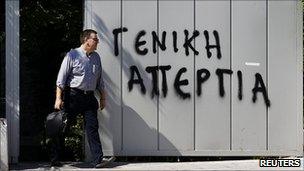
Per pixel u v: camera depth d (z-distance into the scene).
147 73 7.05
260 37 7.12
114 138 7.06
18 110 6.82
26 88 8.84
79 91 6.50
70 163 6.94
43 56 8.61
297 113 7.20
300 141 7.20
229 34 7.09
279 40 7.14
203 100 7.09
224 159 7.29
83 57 6.50
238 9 7.09
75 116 6.65
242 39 7.10
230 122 7.12
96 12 7.02
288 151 7.19
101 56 7.02
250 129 7.14
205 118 7.09
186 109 7.09
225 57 7.09
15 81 6.80
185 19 7.06
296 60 7.16
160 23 7.05
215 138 7.10
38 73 8.77
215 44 7.08
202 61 7.08
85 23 7.02
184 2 7.05
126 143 7.07
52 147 6.68
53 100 8.71
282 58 7.15
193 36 7.06
